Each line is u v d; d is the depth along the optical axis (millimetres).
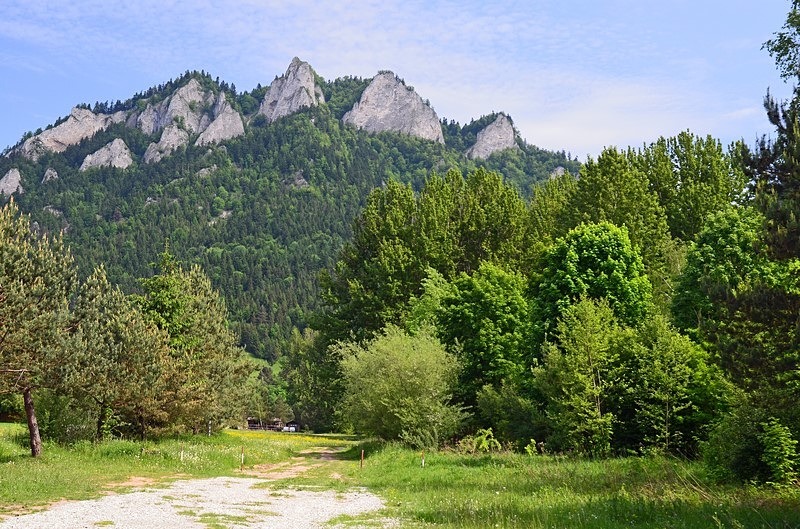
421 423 40906
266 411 126125
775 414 19828
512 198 66312
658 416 31047
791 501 16688
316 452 51125
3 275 26641
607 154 56188
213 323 47719
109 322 33875
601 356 33562
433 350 44000
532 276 47844
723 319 16844
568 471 25734
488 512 17281
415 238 63094
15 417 46688
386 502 21078
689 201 54000
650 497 18594
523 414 38688
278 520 16484
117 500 18828
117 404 35969
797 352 15445
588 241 43156
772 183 16547
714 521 14617
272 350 195000
